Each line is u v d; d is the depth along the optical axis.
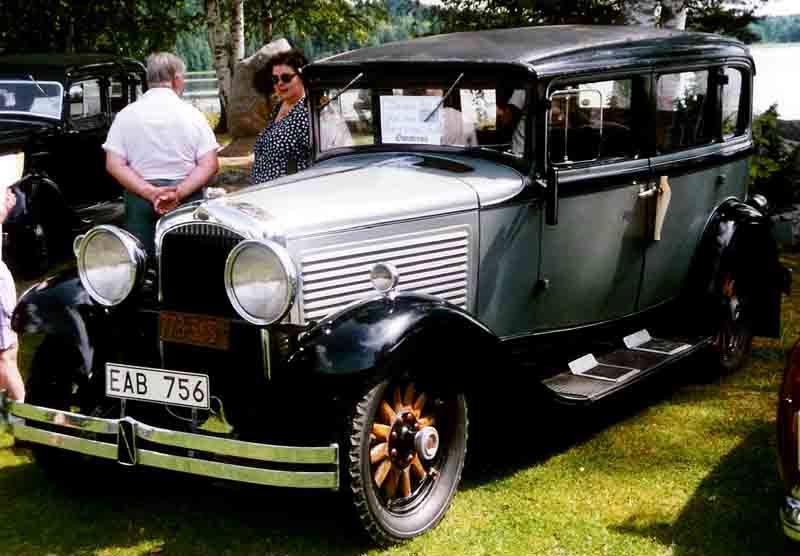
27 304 3.78
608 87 4.32
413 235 3.70
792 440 3.05
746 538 3.45
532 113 4.02
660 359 4.61
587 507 3.72
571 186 4.20
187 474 3.79
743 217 5.16
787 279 5.44
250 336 3.40
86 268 3.73
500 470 4.09
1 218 4.52
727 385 5.21
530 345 4.32
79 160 8.66
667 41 4.70
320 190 3.77
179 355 3.59
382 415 3.38
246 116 16.42
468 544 3.43
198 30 22.92
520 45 4.23
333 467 3.17
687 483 3.93
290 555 3.38
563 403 3.89
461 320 3.44
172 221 3.54
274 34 28.59
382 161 4.28
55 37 18.20
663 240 4.81
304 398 3.42
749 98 5.43
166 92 5.01
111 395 3.63
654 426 4.59
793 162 8.43
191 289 3.52
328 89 4.65
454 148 4.28
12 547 3.49
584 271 4.41
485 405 3.84
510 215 4.02
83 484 3.99
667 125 4.73
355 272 3.55
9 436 4.58
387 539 3.37
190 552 3.43
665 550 3.37
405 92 4.37
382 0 27.06
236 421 3.60
